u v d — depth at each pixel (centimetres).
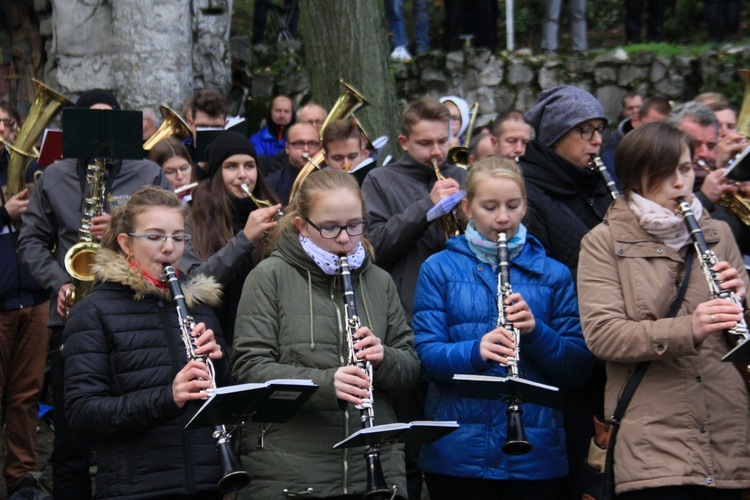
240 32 2567
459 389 805
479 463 865
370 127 1859
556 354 866
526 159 1021
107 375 795
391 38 2478
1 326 1237
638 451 782
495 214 891
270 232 1022
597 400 967
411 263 1059
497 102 2336
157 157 1307
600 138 1016
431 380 886
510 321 843
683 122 1058
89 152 1068
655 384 788
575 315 909
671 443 775
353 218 829
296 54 2334
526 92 2336
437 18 2723
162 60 1916
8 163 1283
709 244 816
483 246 906
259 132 1964
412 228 1011
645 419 785
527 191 999
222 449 758
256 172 1141
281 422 769
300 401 750
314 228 830
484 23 2397
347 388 780
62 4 2005
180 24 1938
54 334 1061
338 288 848
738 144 1052
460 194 994
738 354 723
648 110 1431
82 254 1016
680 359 786
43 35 2177
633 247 810
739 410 788
